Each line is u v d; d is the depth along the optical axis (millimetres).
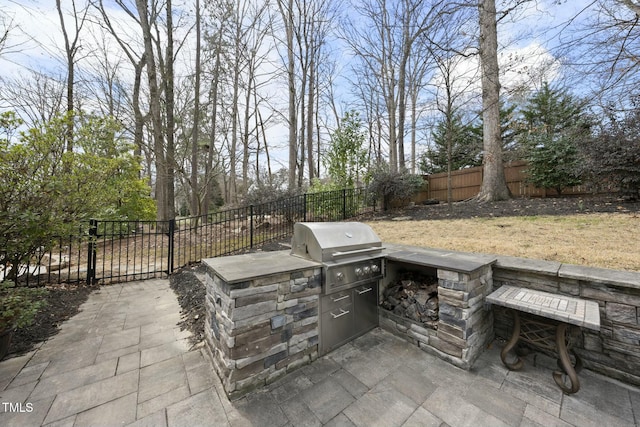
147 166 12367
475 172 9570
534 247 3387
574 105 8328
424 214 7312
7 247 3014
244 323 1867
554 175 6973
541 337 2150
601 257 2781
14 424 1609
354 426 1622
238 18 10133
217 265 2258
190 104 9414
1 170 2811
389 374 2133
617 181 5277
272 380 2020
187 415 1698
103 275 4715
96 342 2643
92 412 1717
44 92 10391
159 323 3092
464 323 2186
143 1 7734
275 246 5914
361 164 9586
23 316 2367
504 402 1810
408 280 3061
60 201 3367
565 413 1702
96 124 7199
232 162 11203
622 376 1986
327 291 2340
